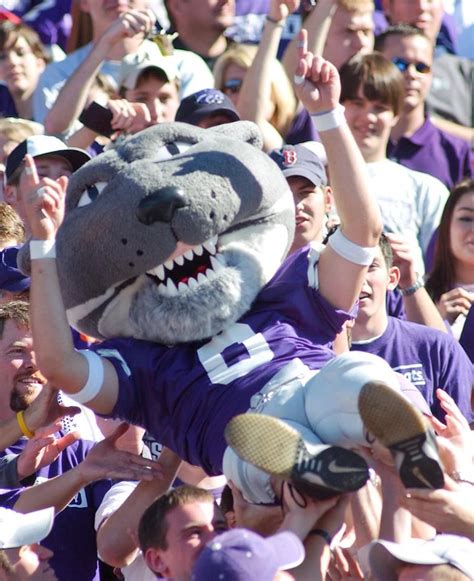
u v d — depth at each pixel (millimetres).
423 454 12500
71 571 16688
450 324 21234
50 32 27297
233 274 14672
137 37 23266
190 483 16516
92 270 14523
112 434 15758
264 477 13695
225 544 12125
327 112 14594
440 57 27203
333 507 13453
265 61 23266
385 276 18656
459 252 21922
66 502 15680
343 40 25281
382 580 13367
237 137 15469
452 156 25719
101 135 21953
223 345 14688
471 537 13516
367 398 12594
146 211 14141
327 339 14984
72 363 14180
